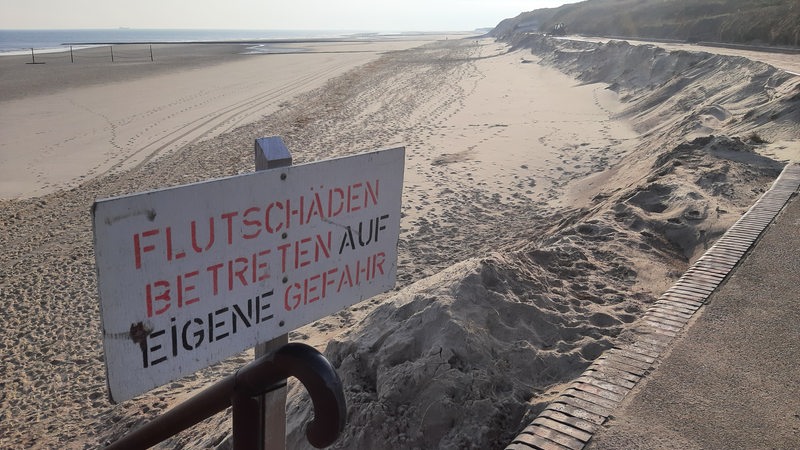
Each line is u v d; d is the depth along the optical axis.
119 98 28.44
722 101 16.45
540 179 14.30
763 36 29.77
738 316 4.48
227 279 1.71
